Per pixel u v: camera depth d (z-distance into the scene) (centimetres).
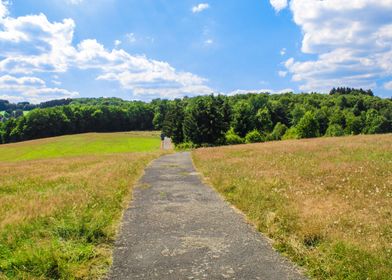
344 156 1828
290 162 1758
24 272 534
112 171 1845
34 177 1830
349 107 13088
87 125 14125
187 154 3759
